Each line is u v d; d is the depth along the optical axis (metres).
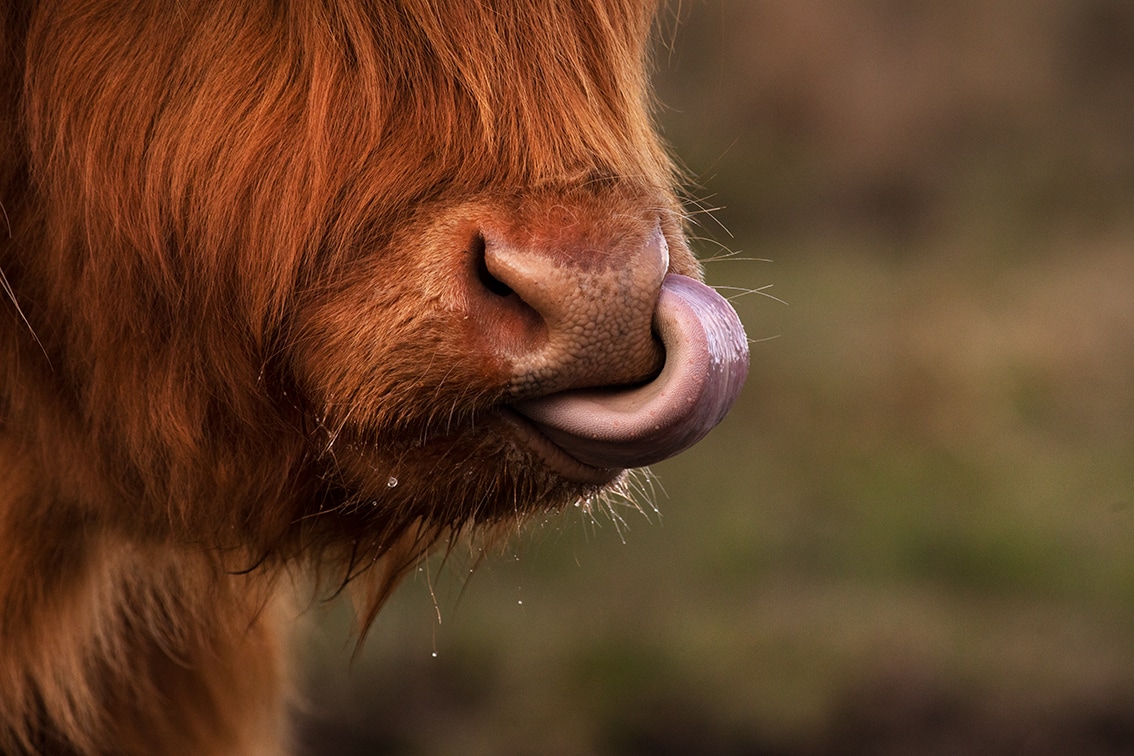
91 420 4.55
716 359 3.68
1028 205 22.47
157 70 4.05
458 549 5.11
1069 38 25.91
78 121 4.12
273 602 6.02
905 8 25.14
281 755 6.55
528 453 3.93
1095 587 11.95
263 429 4.30
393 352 3.86
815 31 23.94
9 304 4.44
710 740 9.85
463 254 3.83
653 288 3.75
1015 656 10.84
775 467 14.27
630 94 4.32
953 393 15.48
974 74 24.78
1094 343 16.89
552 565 12.15
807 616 11.34
